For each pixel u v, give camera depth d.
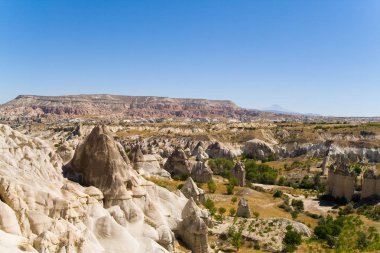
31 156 64.31
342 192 142.12
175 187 122.50
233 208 112.31
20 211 51.56
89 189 66.19
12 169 58.28
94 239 56.47
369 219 119.31
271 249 85.69
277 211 124.38
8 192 52.41
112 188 68.56
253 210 118.94
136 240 60.84
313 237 95.88
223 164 192.00
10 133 66.12
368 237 99.69
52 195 56.53
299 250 87.31
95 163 70.56
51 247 48.12
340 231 100.81
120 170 71.12
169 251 65.50
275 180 176.88
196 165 155.25
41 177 63.06
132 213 67.06
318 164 198.50
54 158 72.69
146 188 80.44
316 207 136.38
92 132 73.06
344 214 126.25
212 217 100.06
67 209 56.62
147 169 140.75
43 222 52.09
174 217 75.88
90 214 61.75
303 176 181.75
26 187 55.06
